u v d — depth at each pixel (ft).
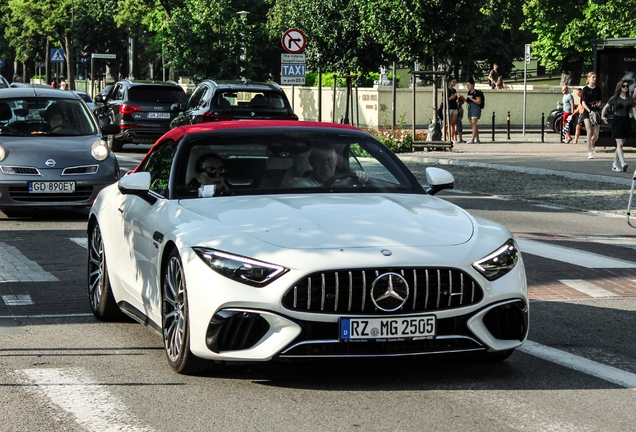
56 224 47.60
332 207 21.20
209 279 19.06
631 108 75.92
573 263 36.88
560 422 17.49
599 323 26.63
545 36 187.62
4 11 301.84
